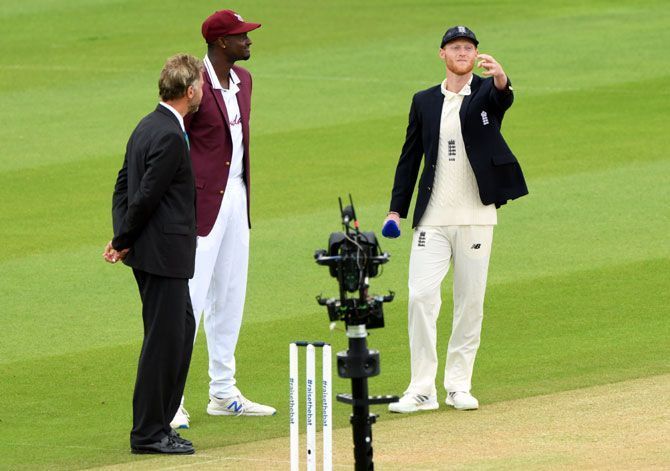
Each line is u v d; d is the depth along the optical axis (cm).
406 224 5022
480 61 2978
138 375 2770
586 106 6888
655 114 6694
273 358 3584
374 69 7894
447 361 3114
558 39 8475
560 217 5028
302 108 7038
